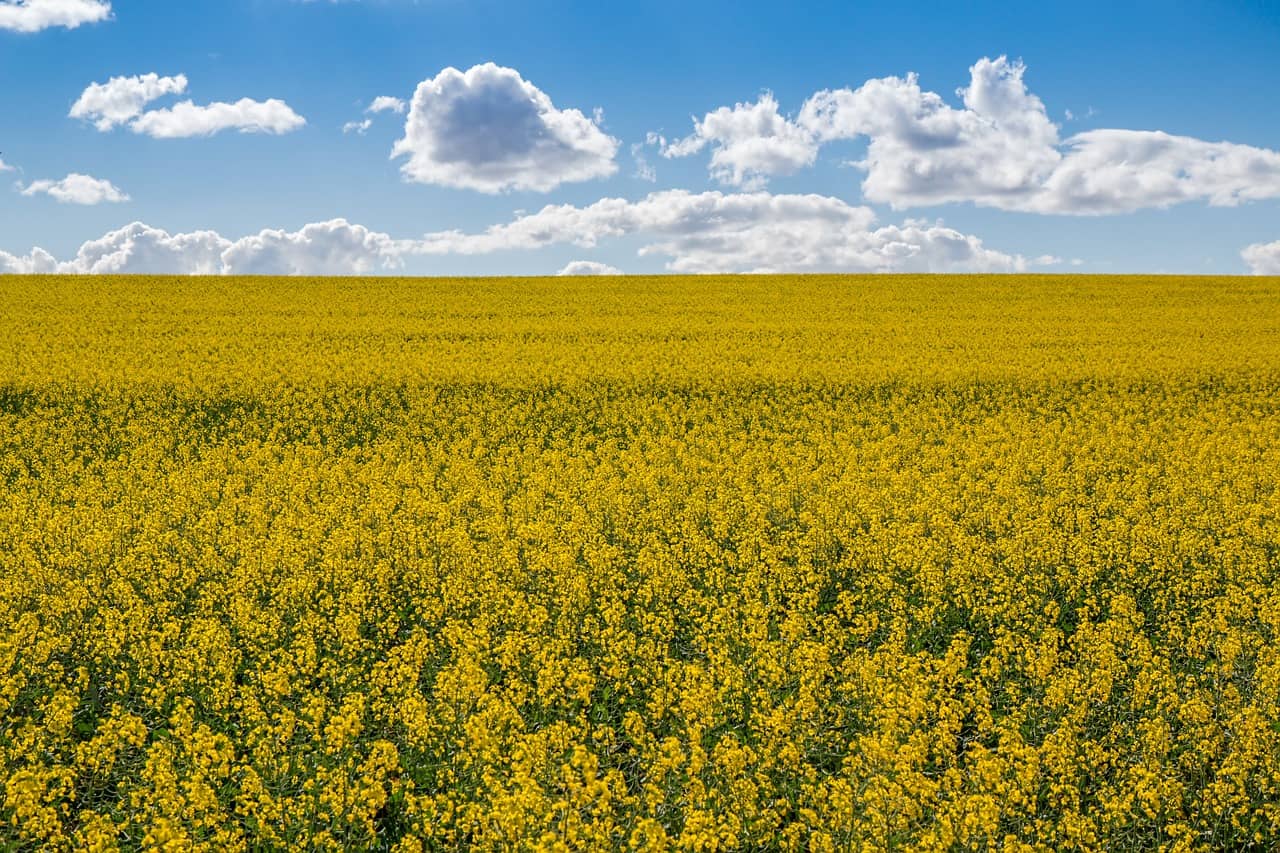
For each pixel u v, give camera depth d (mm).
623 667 10812
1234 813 8555
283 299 48812
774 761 9031
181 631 12195
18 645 11164
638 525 16375
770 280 59469
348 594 13031
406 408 27578
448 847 7949
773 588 13523
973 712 10586
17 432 23844
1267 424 25078
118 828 7770
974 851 7902
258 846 8000
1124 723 9914
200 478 19562
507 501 18453
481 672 10008
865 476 19938
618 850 7812
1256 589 13203
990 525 16750
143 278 56312
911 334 39500
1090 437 24000
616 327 41062
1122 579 14031
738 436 24547
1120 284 57250
